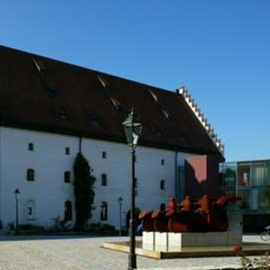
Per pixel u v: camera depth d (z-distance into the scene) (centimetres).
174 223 3066
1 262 2264
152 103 8262
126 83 8125
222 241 3070
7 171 5838
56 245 3331
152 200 7425
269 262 1490
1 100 6003
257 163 6900
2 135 5831
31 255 2595
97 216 6712
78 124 6688
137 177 7250
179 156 7912
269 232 4553
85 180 6519
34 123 6156
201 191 7438
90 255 2645
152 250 2675
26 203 5988
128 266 2000
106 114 7238
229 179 7181
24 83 6456
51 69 7025
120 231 5662
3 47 6600
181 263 2306
